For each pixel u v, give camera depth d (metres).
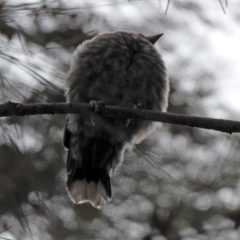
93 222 11.90
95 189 10.52
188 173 12.48
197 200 12.52
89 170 10.54
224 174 12.57
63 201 11.63
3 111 7.30
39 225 10.87
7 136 5.96
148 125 10.22
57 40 10.48
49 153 11.59
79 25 10.86
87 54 9.95
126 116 8.41
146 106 10.05
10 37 6.82
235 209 12.55
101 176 10.56
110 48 9.96
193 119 8.15
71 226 11.59
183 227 12.44
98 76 9.83
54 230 11.27
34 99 7.72
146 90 9.96
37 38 8.12
